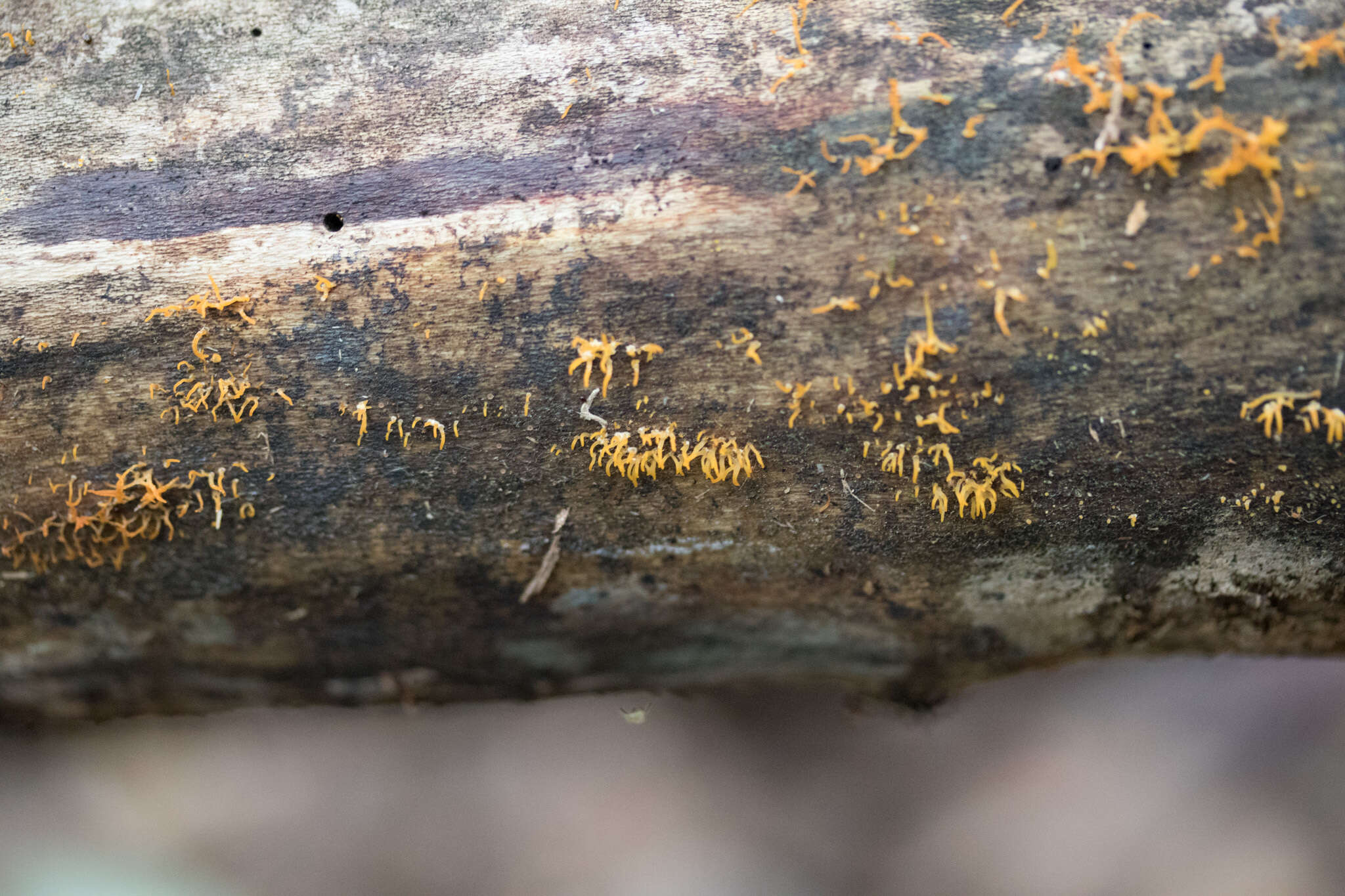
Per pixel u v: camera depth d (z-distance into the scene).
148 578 0.42
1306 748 0.50
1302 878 0.49
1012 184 0.40
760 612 0.43
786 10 0.41
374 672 0.44
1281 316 0.40
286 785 0.51
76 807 0.50
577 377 0.41
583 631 0.43
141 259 0.41
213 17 0.41
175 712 0.44
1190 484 0.41
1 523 0.42
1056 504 0.41
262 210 0.41
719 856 0.51
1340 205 0.40
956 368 0.41
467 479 0.41
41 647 0.43
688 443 0.41
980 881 0.50
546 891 0.50
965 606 0.42
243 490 0.41
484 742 0.51
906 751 0.51
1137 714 0.51
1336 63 0.40
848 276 0.40
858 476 0.41
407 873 0.50
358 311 0.41
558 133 0.41
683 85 0.41
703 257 0.40
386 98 0.41
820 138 0.40
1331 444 0.40
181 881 0.49
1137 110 0.40
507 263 0.41
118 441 0.41
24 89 0.41
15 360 0.41
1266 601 0.42
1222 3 0.40
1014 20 0.40
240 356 0.41
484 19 0.41
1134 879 0.50
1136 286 0.40
